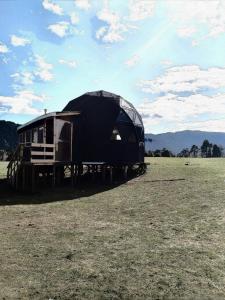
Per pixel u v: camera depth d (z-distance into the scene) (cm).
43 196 2031
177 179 2444
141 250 1016
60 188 2303
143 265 904
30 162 2180
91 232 1223
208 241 1073
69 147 2503
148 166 3291
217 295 740
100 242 1101
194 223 1284
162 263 913
